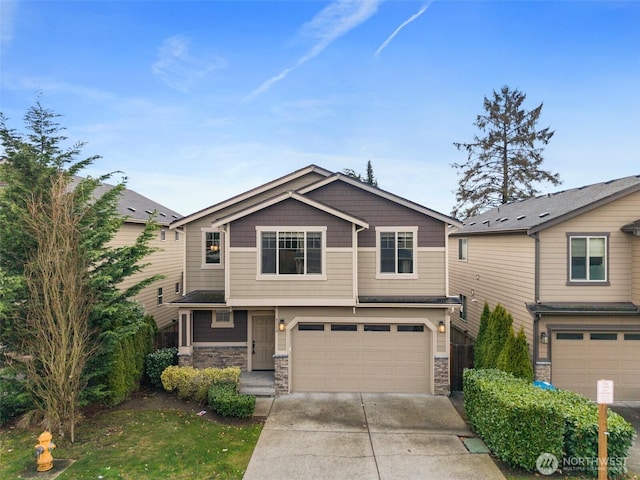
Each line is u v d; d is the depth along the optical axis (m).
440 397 11.49
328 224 11.60
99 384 10.07
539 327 11.68
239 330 13.52
